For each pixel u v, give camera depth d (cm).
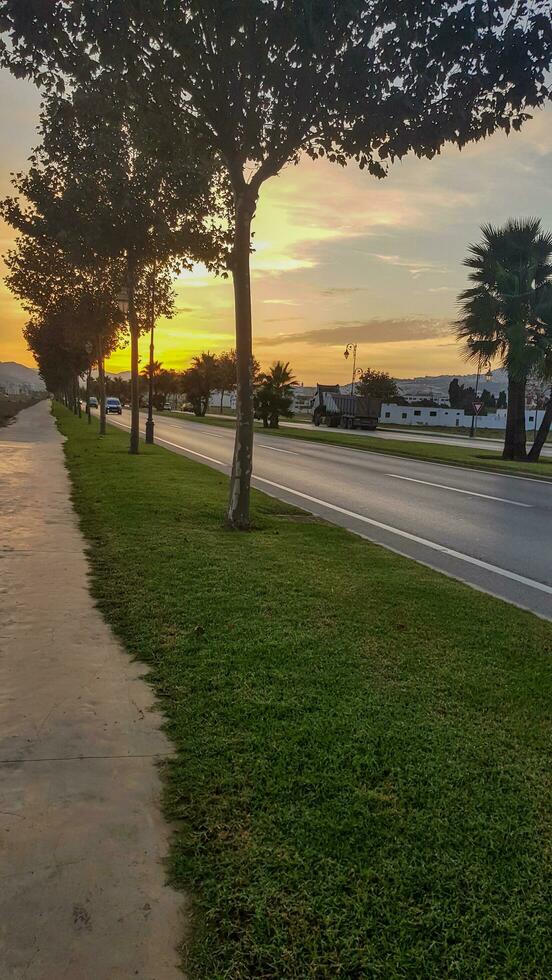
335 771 286
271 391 4475
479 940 200
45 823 249
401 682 385
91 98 734
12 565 623
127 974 187
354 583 599
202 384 6681
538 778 289
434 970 190
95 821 252
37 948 194
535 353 2381
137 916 207
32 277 2277
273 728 322
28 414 4916
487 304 2467
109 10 567
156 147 849
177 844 240
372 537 892
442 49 625
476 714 349
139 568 619
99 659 408
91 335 2612
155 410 9031
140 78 675
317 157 782
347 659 415
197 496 1102
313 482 1503
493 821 256
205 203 1216
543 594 637
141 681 378
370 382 9169
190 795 268
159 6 575
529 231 2578
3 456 1697
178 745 308
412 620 502
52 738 312
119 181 1370
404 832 247
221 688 367
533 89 662
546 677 404
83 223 1514
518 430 2564
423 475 1759
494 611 539
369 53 634
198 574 603
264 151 771
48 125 1322
